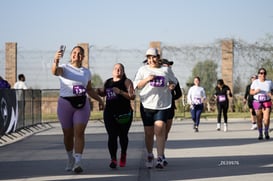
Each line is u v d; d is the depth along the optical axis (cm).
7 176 1124
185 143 1792
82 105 1126
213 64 3772
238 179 1073
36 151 1591
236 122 3014
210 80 3772
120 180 1073
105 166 1266
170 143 1794
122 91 1206
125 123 1227
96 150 1595
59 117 1145
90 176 1118
